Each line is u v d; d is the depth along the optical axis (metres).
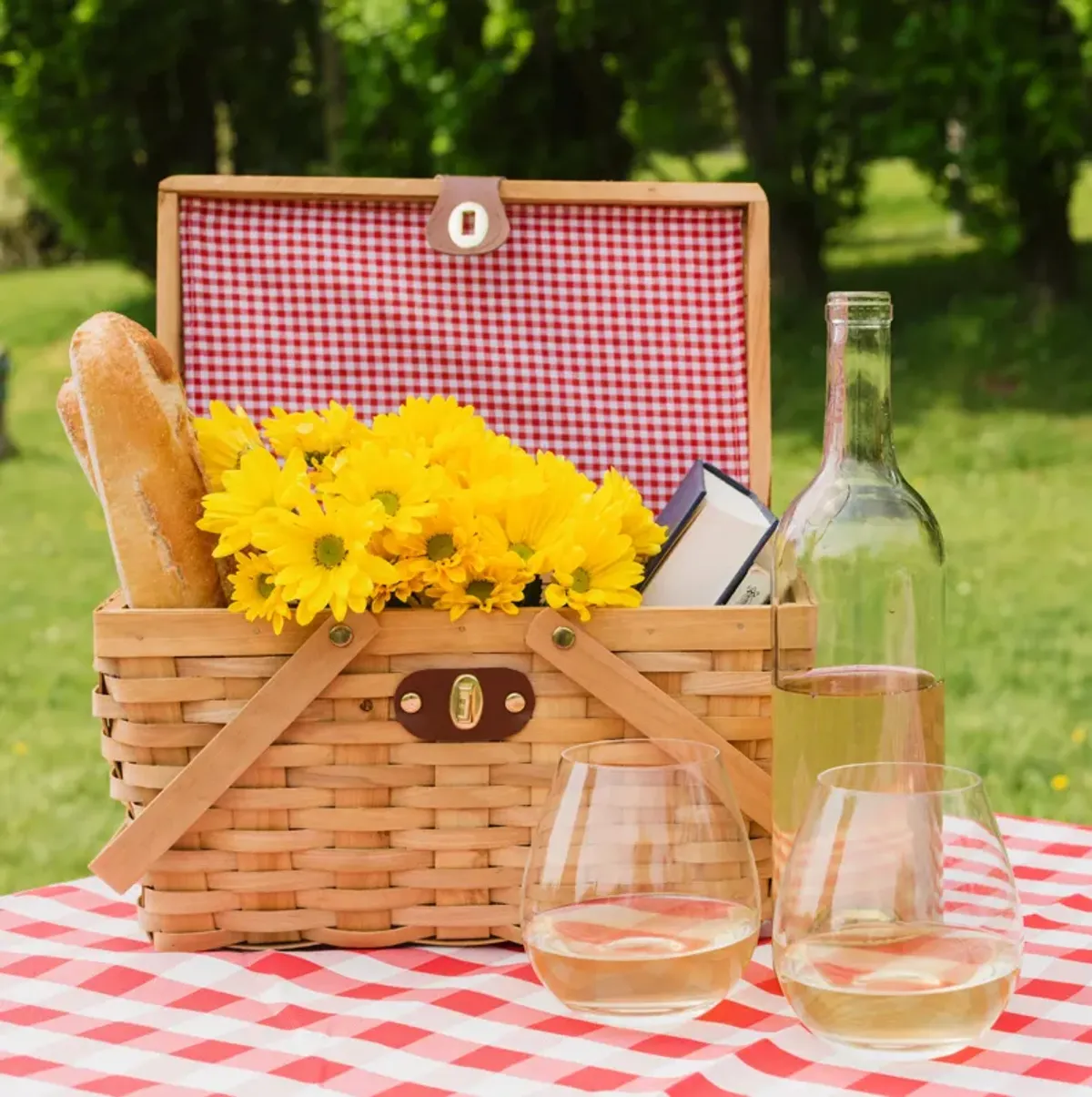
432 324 1.38
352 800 1.06
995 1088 0.83
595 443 1.39
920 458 6.98
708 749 0.90
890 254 10.23
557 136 7.91
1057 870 1.19
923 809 0.81
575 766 0.86
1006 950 0.81
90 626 5.15
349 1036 0.92
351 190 1.34
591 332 1.38
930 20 7.36
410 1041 0.91
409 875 1.07
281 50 9.05
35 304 11.31
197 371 1.35
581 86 7.93
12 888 3.12
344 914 1.07
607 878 0.86
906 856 0.81
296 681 1.04
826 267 9.85
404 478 1.04
